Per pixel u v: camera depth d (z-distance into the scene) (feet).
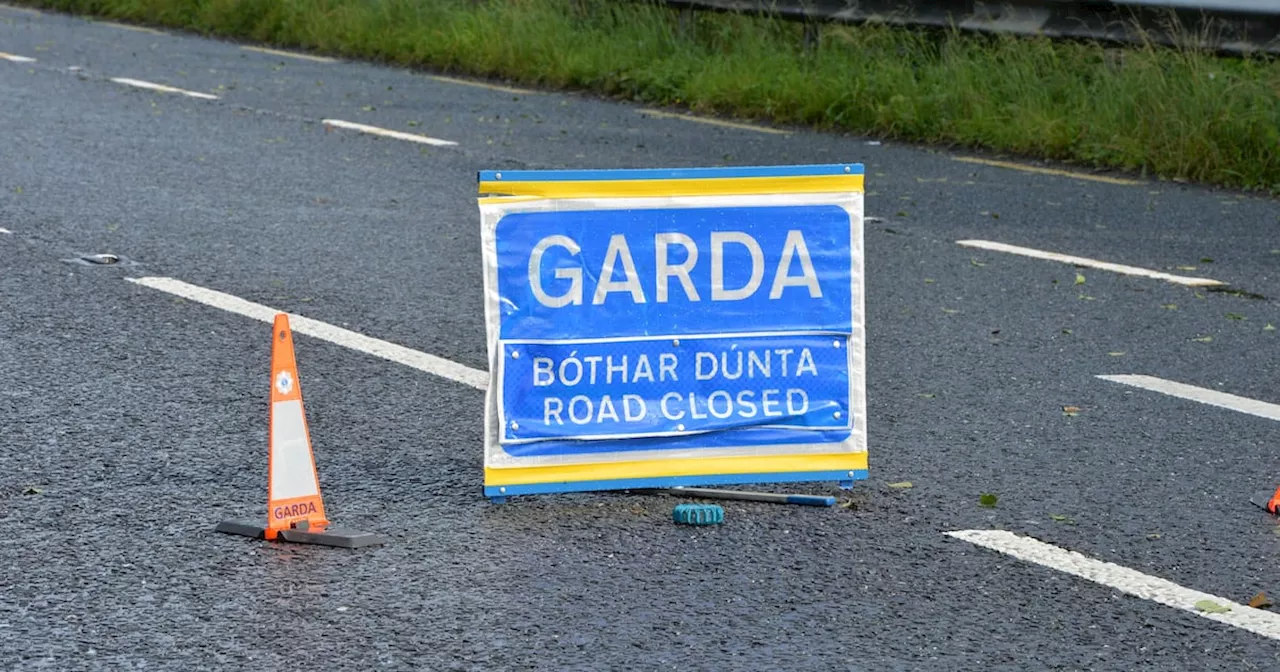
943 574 44.55
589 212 50.75
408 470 53.11
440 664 38.34
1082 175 116.57
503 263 50.39
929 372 66.39
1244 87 121.19
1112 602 42.73
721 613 41.65
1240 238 95.09
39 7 228.84
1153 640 40.29
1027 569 44.98
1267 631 40.93
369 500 50.08
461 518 48.70
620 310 51.08
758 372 51.83
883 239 92.99
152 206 96.68
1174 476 53.67
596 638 39.96
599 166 114.62
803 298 51.98
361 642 39.58
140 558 44.83
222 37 197.77
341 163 113.91
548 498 50.83
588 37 166.09
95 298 74.79
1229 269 86.74
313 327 70.85
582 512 49.57
